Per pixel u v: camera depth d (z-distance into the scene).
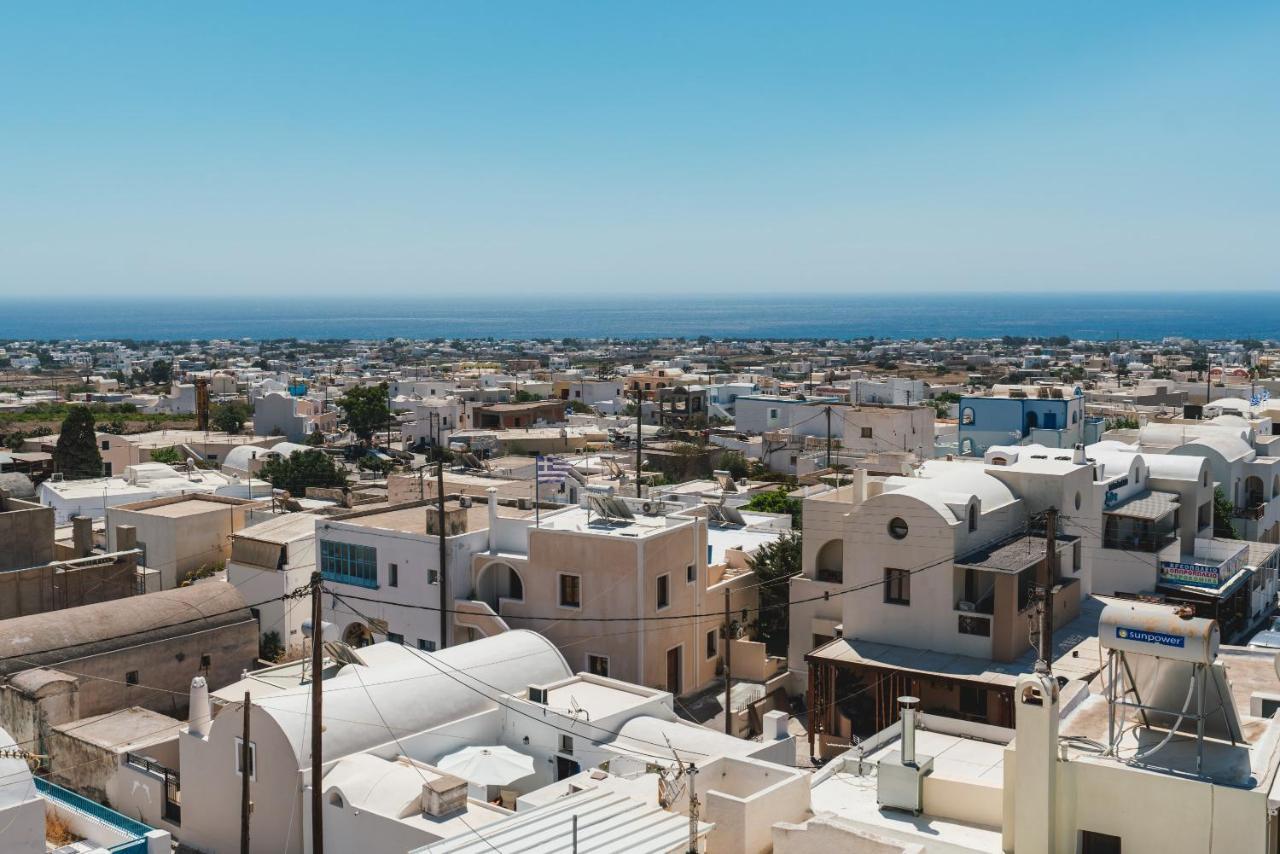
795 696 51.38
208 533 72.38
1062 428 94.00
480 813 31.44
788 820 25.86
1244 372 168.75
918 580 44.56
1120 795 20.91
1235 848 19.88
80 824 33.78
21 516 54.94
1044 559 43.56
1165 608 21.81
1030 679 21.55
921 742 29.59
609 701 38.34
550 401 188.75
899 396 133.12
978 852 23.08
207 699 37.66
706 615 51.75
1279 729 22.61
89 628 46.44
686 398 179.50
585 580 48.22
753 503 81.00
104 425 179.88
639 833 25.92
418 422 157.75
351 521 56.06
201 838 36.88
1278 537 67.81
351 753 34.84
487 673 39.84
